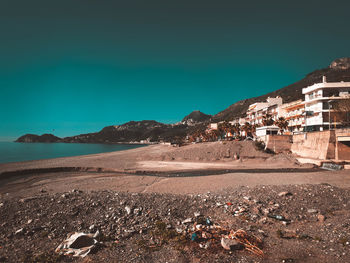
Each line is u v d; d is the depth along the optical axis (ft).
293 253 29.48
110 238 34.42
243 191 65.00
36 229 36.40
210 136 388.37
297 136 175.83
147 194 56.54
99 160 178.91
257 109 299.38
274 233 36.45
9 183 100.89
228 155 178.91
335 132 133.59
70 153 365.61
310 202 51.08
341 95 172.96
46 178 110.63
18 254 29.55
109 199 50.34
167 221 40.93
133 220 40.98
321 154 140.97
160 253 29.84
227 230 36.86
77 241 31.24
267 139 186.19
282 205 49.75
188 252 29.94
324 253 29.12
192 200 52.80
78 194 54.08
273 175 107.55
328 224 38.96
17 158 269.64
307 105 193.67
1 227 36.76
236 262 27.37
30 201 47.19
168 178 105.70
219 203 51.26
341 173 107.65
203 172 127.75
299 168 133.80
